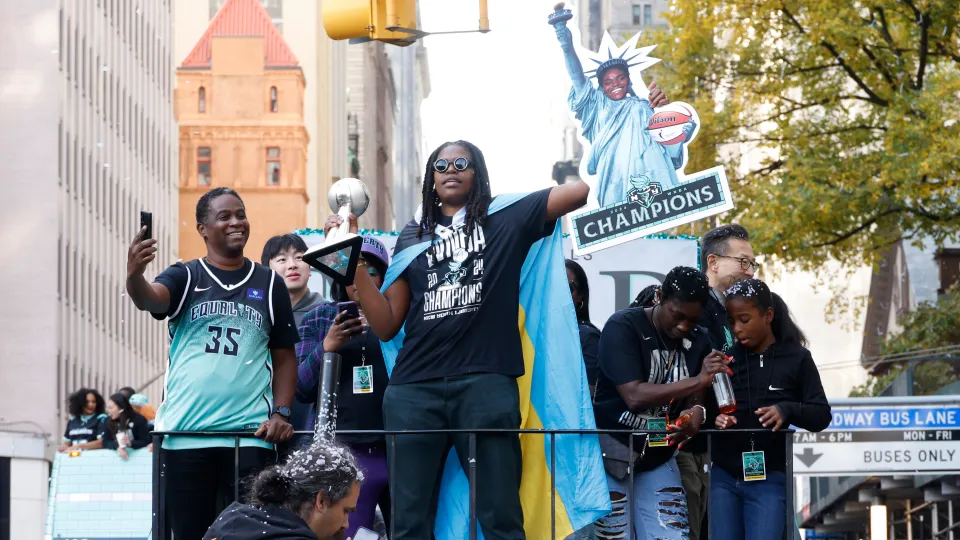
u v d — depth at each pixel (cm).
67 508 1420
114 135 5909
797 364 770
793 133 2181
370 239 800
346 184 738
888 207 2094
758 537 768
